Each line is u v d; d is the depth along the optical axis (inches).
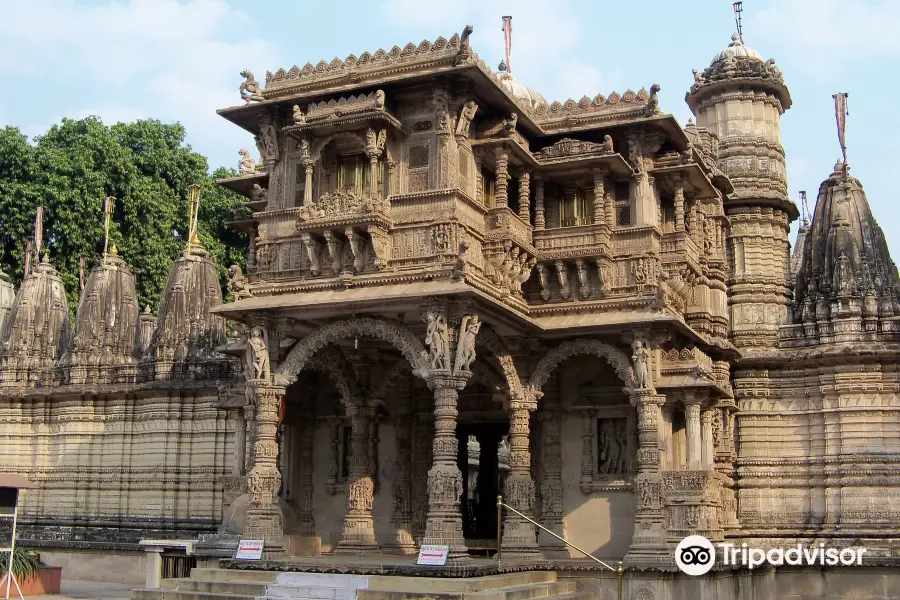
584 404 1188.5
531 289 1186.6
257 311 1079.0
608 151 1147.9
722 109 1582.2
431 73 1053.2
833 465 1302.9
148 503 1603.1
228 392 1373.0
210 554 1151.6
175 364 1640.0
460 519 976.3
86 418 1692.9
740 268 1487.5
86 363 1724.9
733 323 1454.2
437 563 935.0
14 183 2340.1
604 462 1181.7
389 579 928.3
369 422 1255.5
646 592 1026.1
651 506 1058.1
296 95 1132.5
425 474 1261.1
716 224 1386.6
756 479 1346.0
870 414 1291.8
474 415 1274.6
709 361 1209.4
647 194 1182.3
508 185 1205.1
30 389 1745.8
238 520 1187.9
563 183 1217.4
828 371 1328.7
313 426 1328.7
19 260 2303.2
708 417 1154.7
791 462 1338.6
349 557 1160.2
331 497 1302.9
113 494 1638.8
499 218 1099.3
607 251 1149.1
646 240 1155.9
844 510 1278.3
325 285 1068.5
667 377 1114.1
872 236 1398.9
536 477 1206.3
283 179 1146.0
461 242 1011.3
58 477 1690.5
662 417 1115.3
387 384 1229.1
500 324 1106.7
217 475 1565.0
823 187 1455.5
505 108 1139.3
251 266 1401.3
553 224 1225.4
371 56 1112.8
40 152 2384.4
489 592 887.1
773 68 1606.8
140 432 1644.9
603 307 1140.5
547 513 1185.4
